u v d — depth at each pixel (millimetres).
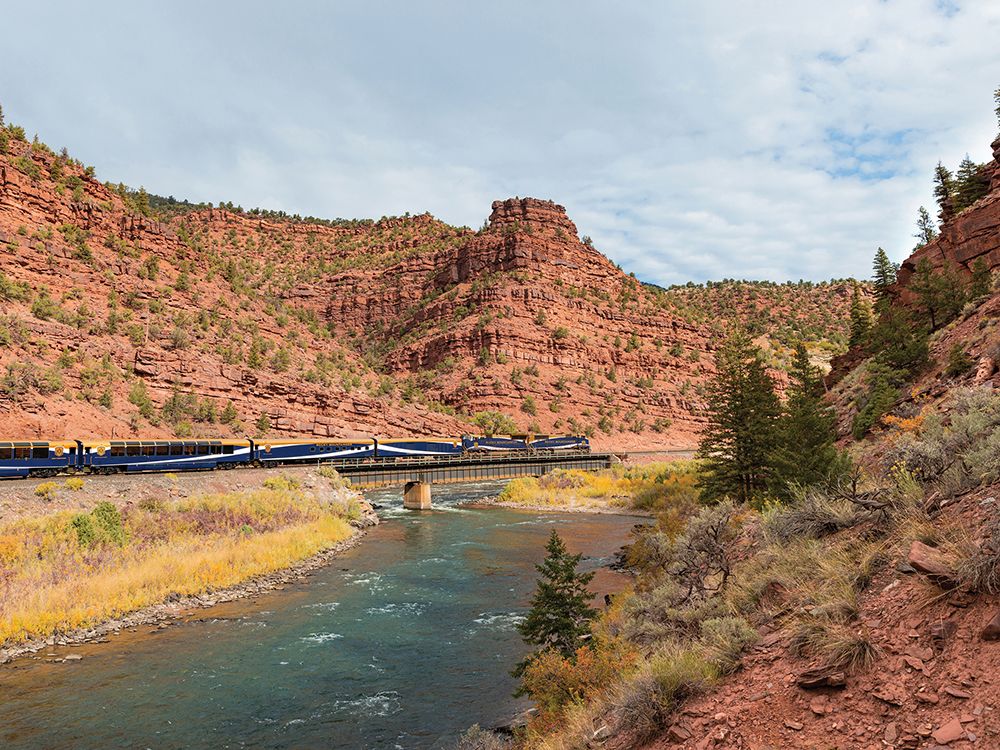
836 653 6895
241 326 127938
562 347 176000
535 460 94688
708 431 33062
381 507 66812
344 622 24500
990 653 5832
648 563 26578
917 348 28859
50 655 20438
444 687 18156
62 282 100438
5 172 107812
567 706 12242
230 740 14992
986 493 8164
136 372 92125
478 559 37250
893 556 8320
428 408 143000
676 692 8039
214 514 37375
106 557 28297
